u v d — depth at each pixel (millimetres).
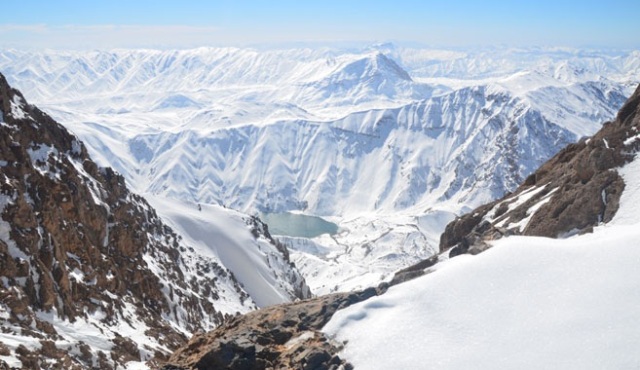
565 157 113125
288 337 55125
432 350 47000
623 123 102000
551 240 59062
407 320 51219
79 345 71375
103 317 89000
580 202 80312
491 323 48531
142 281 118688
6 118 106500
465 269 56000
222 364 52531
